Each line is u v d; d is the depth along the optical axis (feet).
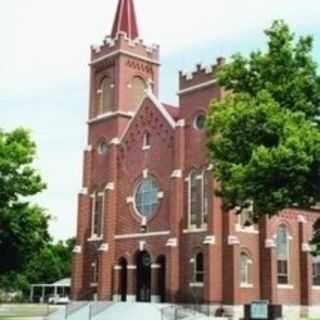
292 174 102.42
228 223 178.40
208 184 182.80
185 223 188.14
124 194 209.97
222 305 175.22
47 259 411.95
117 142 214.69
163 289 192.44
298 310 191.42
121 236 207.62
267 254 183.62
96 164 221.87
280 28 114.21
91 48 233.76
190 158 190.49
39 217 134.00
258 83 115.14
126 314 144.46
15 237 132.87
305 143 99.04
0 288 395.96
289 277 191.31
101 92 228.02
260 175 102.78
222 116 110.73
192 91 193.06
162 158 199.11
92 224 218.79
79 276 216.54
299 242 196.13
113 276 207.21
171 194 191.83
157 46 232.12
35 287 407.23
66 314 150.30
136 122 210.38
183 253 186.70
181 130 193.16
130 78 223.30
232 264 175.22
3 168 129.90
